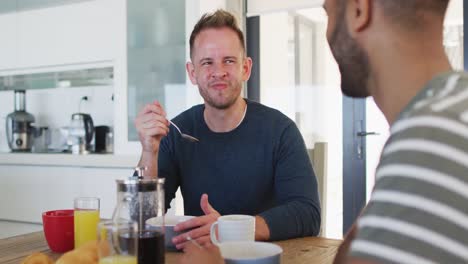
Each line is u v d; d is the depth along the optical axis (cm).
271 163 142
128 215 82
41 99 385
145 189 83
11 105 391
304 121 324
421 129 44
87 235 98
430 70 50
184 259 79
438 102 46
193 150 150
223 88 142
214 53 141
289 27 322
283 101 329
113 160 275
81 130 339
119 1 324
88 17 337
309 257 96
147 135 133
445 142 43
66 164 291
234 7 312
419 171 42
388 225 42
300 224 117
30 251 105
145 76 318
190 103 298
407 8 49
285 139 142
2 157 315
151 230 82
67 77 372
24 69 372
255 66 327
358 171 307
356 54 54
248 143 145
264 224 111
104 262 69
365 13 52
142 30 318
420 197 41
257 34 326
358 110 307
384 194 43
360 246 43
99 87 360
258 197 143
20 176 311
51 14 352
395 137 46
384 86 52
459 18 262
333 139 316
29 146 362
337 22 56
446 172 42
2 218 318
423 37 50
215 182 145
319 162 320
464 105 45
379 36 52
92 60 337
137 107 321
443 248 40
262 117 148
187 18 296
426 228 41
